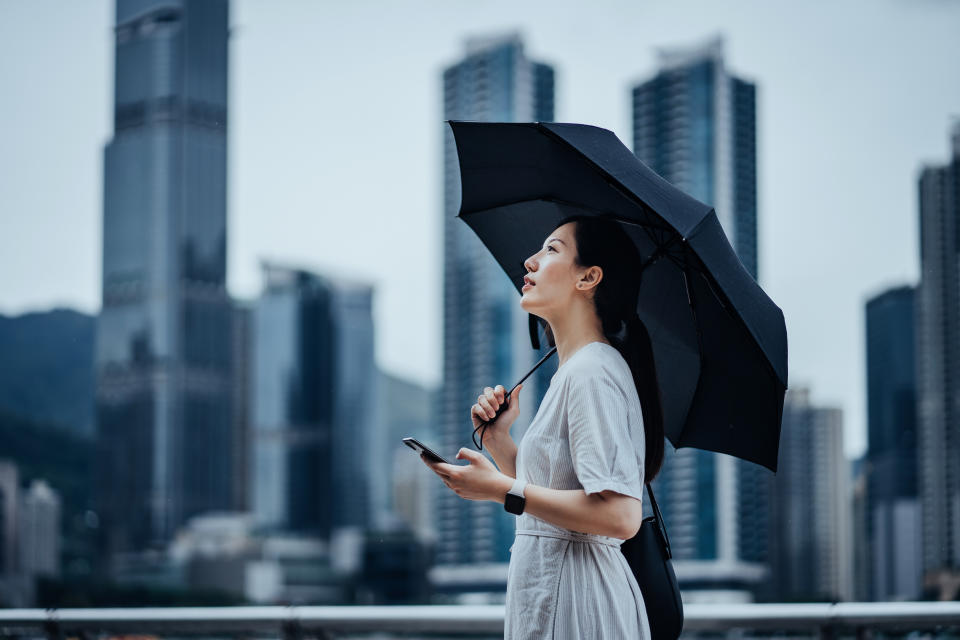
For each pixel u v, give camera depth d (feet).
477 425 6.51
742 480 364.58
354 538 527.40
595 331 5.84
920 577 333.21
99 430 511.40
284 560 478.59
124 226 523.70
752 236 379.96
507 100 419.13
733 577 353.31
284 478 554.46
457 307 427.33
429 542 428.56
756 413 6.06
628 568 5.73
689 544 356.59
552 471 5.55
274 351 570.46
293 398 564.30
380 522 565.12
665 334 6.40
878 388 357.20
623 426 5.40
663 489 363.35
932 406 339.77
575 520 5.21
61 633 9.48
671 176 372.38
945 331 339.77
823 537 365.61
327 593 453.17
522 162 6.49
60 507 455.22
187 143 519.60
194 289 522.06
